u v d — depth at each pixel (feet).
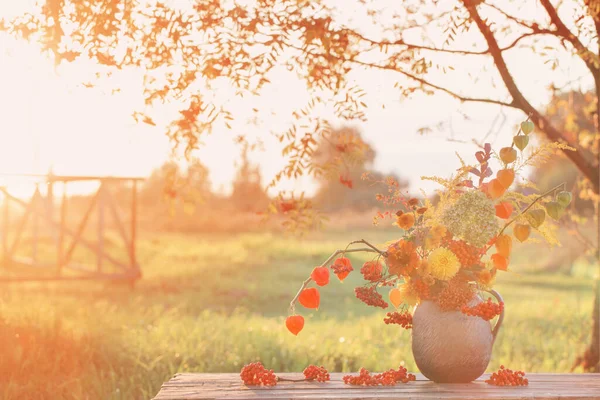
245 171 104.37
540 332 28.60
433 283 9.59
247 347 21.06
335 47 15.38
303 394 9.00
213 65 14.35
